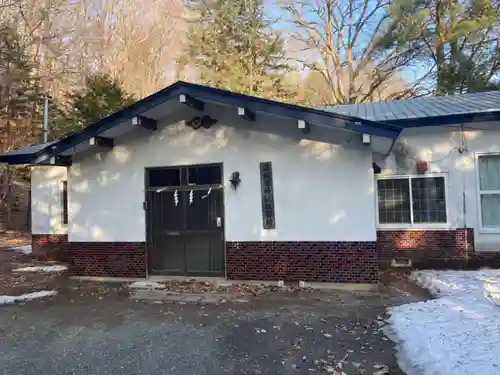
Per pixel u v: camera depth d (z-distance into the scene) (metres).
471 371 3.87
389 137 6.93
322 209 7.88
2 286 8.31
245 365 4.43
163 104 8.07
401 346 4.84
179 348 4.92
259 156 8.23
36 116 20.77
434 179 9.23
